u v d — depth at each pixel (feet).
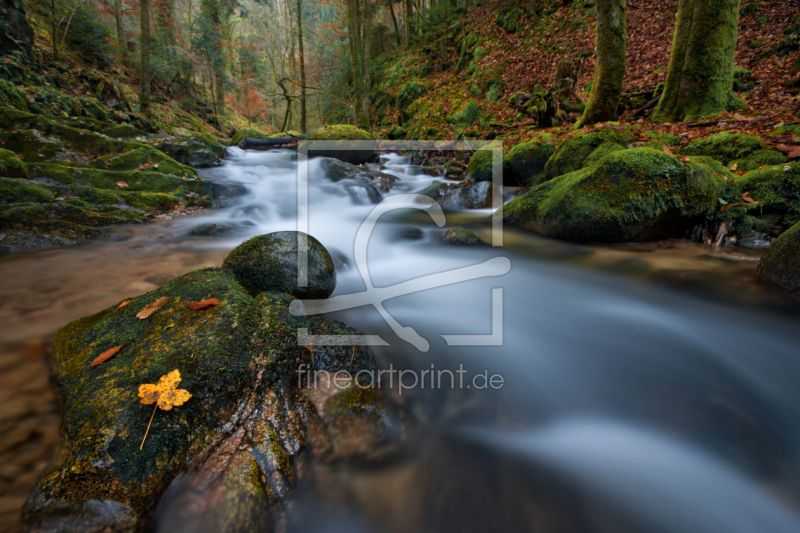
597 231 15.01
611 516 5.13
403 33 97.76
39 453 5.01
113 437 4.47
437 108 58.70
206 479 4.59
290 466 5.02
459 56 68.18
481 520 4.99
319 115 100.22
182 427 4.87
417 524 4.90
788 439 6.45
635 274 12.78
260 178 28.58
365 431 5.74
